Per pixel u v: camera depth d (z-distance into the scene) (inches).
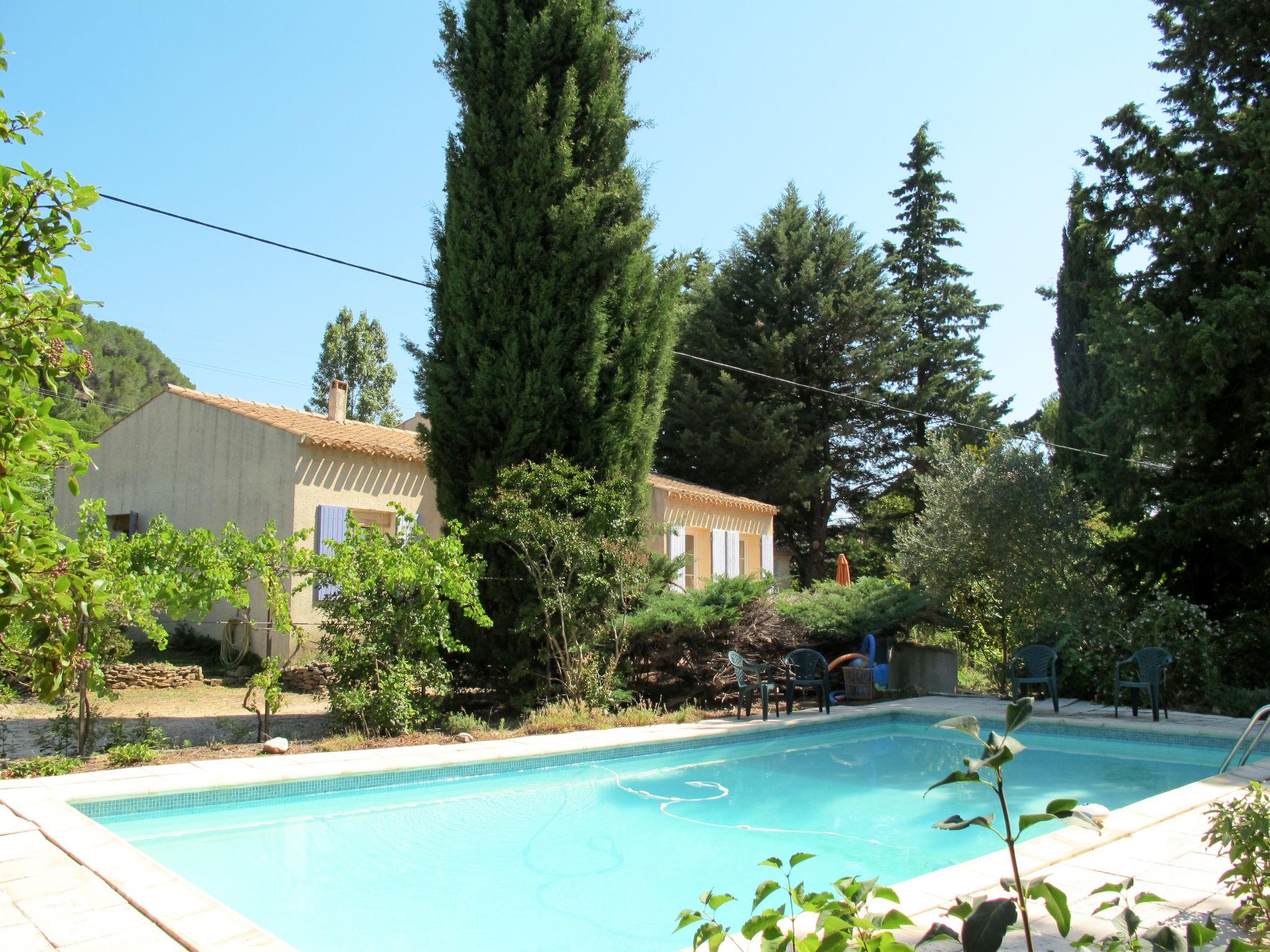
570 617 426.6
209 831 260.7
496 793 312.7
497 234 460.4
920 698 534.0
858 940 78.1
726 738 399.5
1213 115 555.8
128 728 376.8
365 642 365.4
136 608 308.5
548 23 469.4
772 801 309.6
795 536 1205.1
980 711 467.5
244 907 201.3
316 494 584.1
